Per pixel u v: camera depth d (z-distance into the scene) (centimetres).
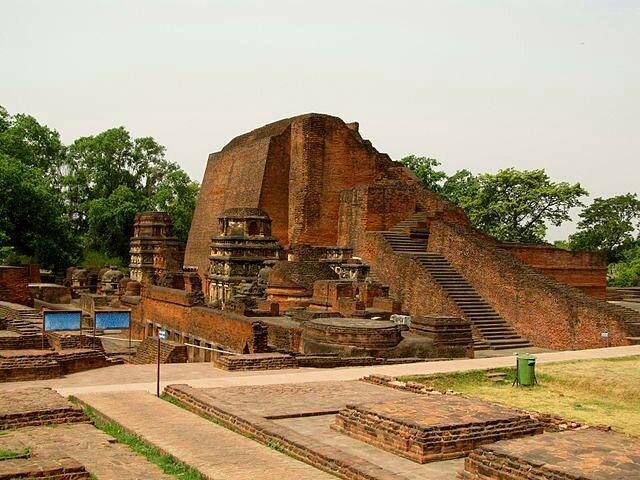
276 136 5425
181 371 2011
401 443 1177
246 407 1497
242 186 5684
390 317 3212
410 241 4388
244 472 1019
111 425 1326
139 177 8588
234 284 4122
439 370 2062
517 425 1242
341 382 1823
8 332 2533
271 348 2486
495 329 3403
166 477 964
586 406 1714
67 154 8419
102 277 5597
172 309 3447
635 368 2133
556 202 6238
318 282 3584
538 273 3456
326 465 1083
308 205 5206
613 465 967
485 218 6369
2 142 7200
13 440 1137
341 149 5366
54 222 6038
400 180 5344
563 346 3177
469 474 1045
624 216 6950
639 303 5038
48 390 1503
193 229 6700
